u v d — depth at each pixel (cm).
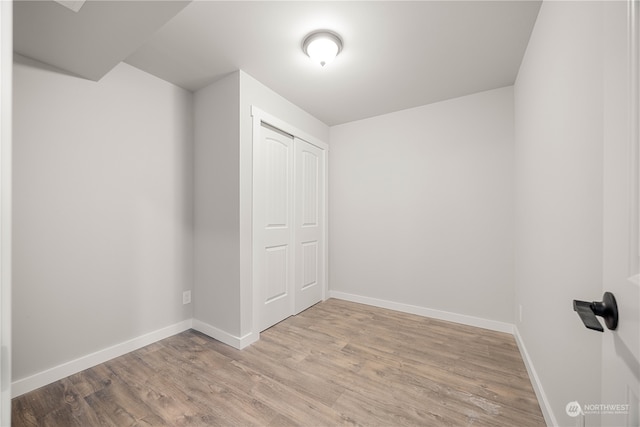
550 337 130
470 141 255
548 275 133
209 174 232
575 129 101
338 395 152
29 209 160
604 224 54
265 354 198
